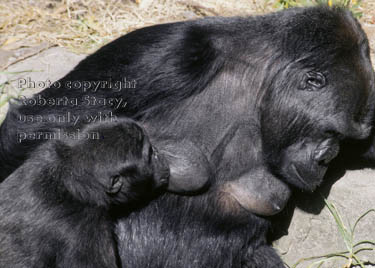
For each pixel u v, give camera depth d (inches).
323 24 501.7
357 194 579.2
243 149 514.6
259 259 556.4
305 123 493.0
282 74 500.1
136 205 514.9
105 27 835.4
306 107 492.1
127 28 835.4
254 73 512.1
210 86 513.3
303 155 501.0
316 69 490.3
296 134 497.4
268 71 506.6
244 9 845.2
